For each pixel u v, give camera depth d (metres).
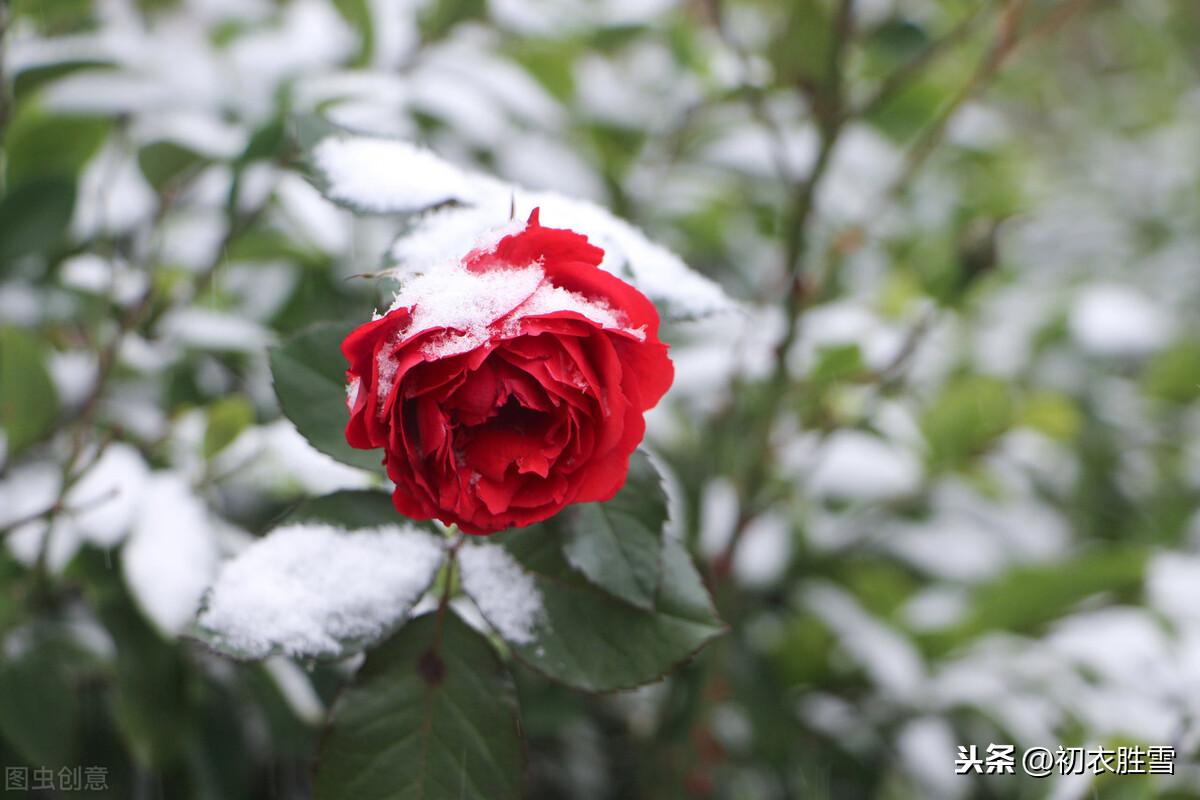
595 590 0.48
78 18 0.68
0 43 0.61
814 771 0.70
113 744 0.62
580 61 0.83
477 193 0.50
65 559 0.57
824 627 0.71
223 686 0.62
